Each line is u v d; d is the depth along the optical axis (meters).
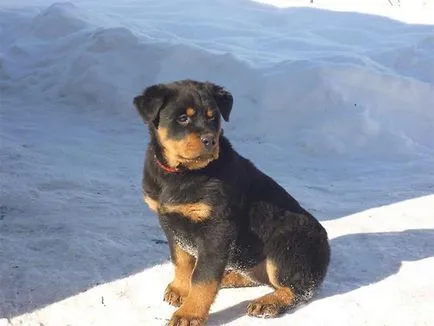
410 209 2.88
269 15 5.42
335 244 2.64
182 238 2.30
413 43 4.62
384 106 3.70
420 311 2.35
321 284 2.41
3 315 2.33
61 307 2.36
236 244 2.32
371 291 2.42
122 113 3.94
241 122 3.67
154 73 4.08
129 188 3.01
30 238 2.64
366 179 3.15
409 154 3.36
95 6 5.79
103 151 3.35
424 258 2.56
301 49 4.64
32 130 3.65
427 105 3.74
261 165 3.26
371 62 4.02
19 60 4.66
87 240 2.63
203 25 5.14
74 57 4.43
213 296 2.27
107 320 2.32
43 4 6.06
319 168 3.26
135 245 2.62
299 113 3.62
